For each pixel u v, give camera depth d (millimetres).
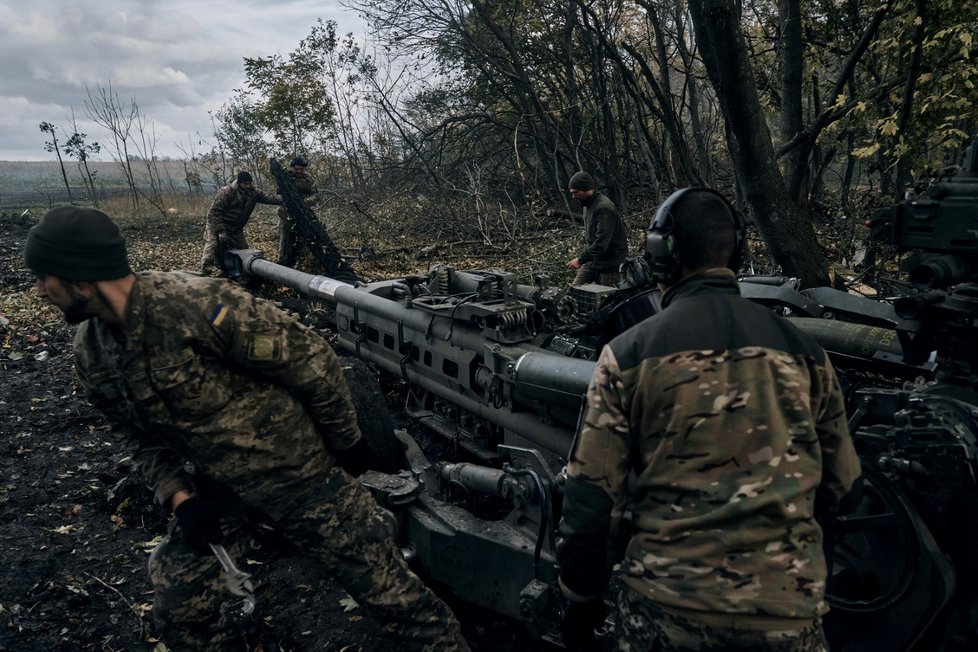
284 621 2928
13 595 2990
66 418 4711
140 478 3740
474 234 11734
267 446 1988
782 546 1385
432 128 14805
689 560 1395
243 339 1873
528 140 13773
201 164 22562
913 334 2141
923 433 1907
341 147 15148
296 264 8531
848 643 2154
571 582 1537
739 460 1404
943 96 6773
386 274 9023
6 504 3678
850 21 9172
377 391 3523
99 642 2768
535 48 12875
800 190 6207
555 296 3443
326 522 2113
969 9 6352
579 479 1496
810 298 3396
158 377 1819
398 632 2271
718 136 13055
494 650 2801
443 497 3238
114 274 1748
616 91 12133
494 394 3277
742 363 1443
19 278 9070
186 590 2172
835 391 1529
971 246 1955
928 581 1938
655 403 1455
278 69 15180
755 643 1351
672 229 1578
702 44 5207
